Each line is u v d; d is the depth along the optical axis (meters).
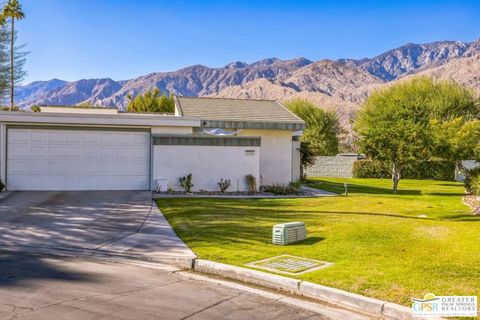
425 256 7.59
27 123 16.48
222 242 8.90
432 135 21.38
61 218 11.55
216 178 17.64
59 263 7.62
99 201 14.43
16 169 16.53
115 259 8.08
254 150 17.97
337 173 35.69
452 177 32.50
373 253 7.88
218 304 5.70
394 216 12.03
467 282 6.22
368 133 20.69
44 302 5.51
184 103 21.77
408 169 32.84
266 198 16.28
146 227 10.57
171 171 17.22
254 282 6.75
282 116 20.48
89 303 5.52
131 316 5.12
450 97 40.22
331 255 7.81
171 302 5.69
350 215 12.14
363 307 5.64
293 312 5.53
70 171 16.89
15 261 7.69
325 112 45.91
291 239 8.72
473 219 11.72
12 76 28.66
